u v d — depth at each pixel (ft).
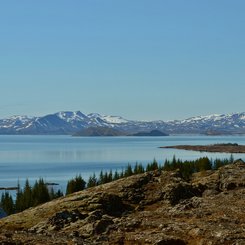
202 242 172.14
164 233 189.26
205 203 264.52
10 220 337.11
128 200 371.76
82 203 357.20
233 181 407.03
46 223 270.46
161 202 356.79
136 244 177.78
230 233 178.70
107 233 207.41
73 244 174.70
